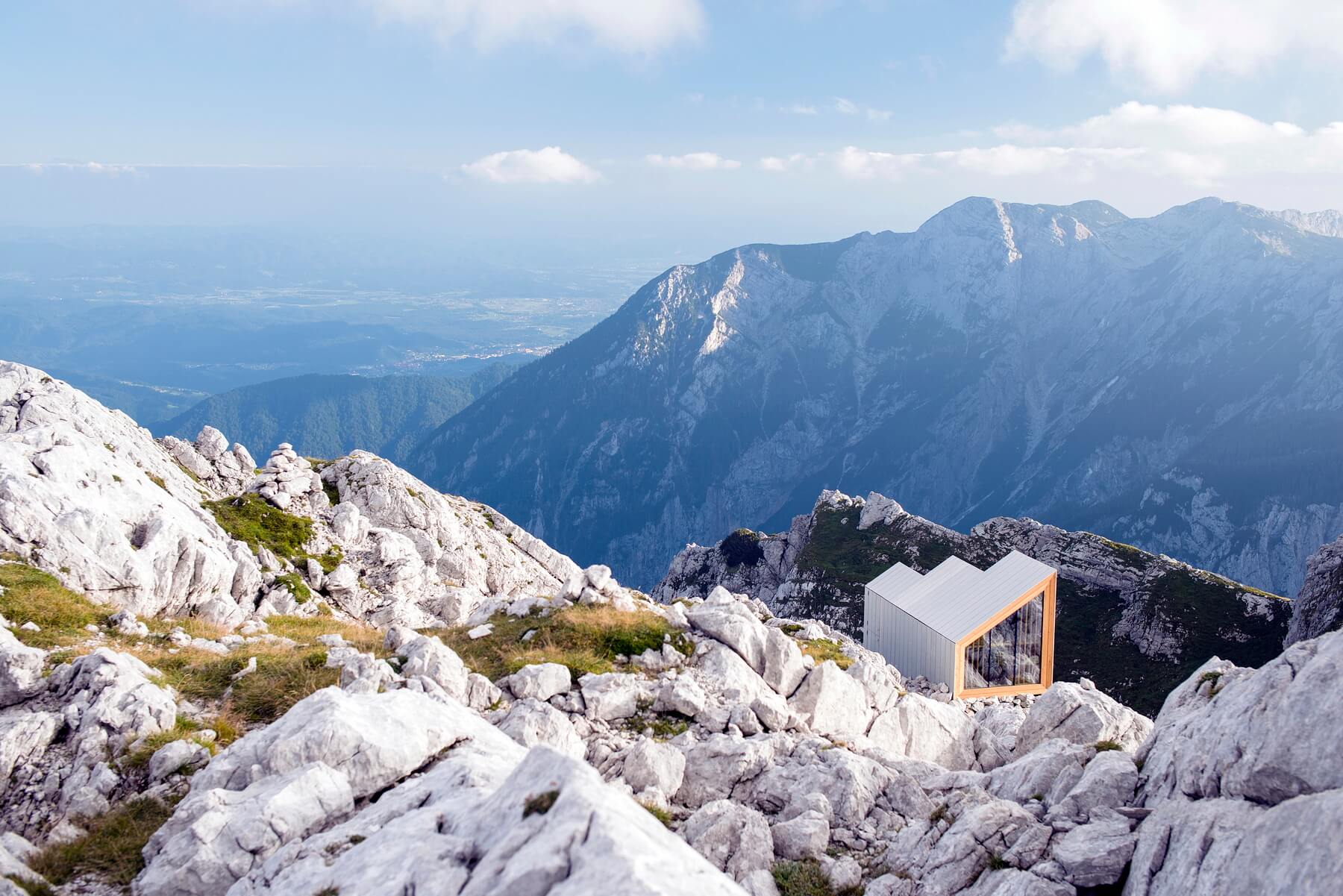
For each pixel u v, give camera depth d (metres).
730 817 18.78
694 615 31.33
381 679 22.27
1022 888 15.33
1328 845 11.70
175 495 50.56
